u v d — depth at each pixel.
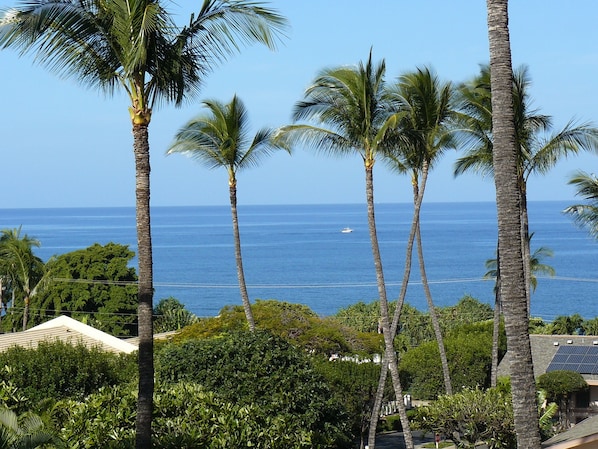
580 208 41.16
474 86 38.62
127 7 17.19
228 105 38.91
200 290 149.00
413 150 36.59
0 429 17.31
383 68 33.22
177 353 29.61
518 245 15.57
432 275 162.88
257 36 18.02
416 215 37.53
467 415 34.12
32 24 17.28
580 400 44.94
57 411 25.77
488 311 78.62
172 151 38.84
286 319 47.47
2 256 73.75
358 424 41.53
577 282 164.62
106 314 77.12
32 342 42.69
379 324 69.19
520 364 15.52
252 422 24.89
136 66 17.61
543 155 38.97
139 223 17.78
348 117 33.41
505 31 15.61
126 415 24.45
